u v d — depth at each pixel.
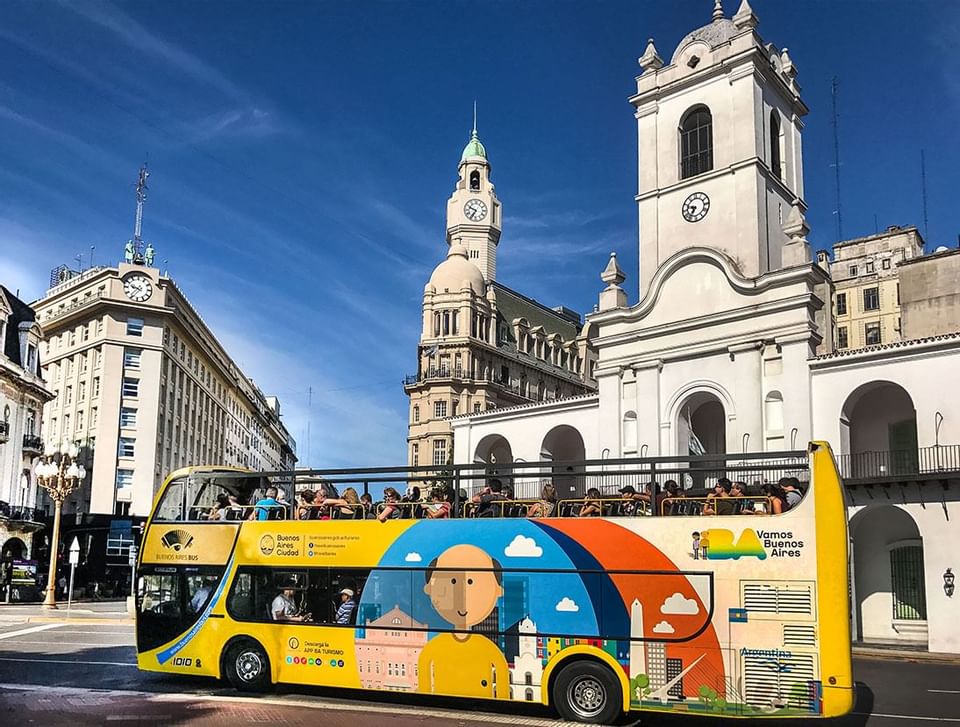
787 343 36.22
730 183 40.16
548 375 92.94
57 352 78.00
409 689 15.88
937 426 32.62
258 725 13.95
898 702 18.31
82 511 70.19
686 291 39.75
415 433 81.06
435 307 83.56
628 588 14.73
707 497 14.90
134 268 74.06
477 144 100.44
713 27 42.97
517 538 15.63
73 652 23.50
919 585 34.28
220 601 17.70
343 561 16.84
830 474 14.04
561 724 14.52
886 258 77.69
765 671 13.72
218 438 97.81
